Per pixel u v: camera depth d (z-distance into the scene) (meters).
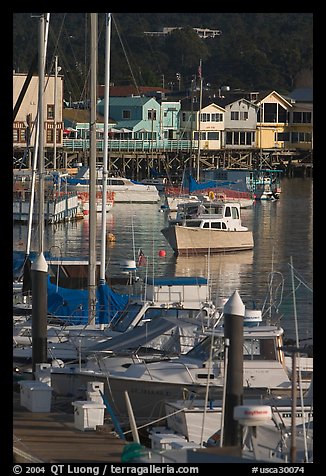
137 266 74.38
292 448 32.50
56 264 69.38
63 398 43.53
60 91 181.62
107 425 38.97
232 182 161.25
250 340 43.94
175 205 143.12
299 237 120.00
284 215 144.38
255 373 42.94
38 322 44.78
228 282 85.19
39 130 63.34
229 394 35.09
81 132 193.12
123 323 53.66
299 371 42.72
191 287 56.88
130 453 32.69
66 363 47.19
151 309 53.91
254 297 75.06
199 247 107.19
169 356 45.78
